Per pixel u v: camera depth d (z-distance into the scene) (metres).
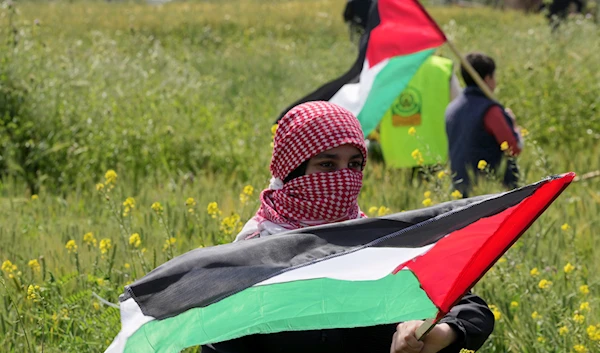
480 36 27.84
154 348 3.65
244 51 28.38
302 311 3.68
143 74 17.75
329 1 45.81
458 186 10.49
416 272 3.65
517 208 3.59
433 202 8.89
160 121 15.38
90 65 17.95
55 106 14.89
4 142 13.95
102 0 44.66
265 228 4.18
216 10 41.34
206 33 33.16
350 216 4.21
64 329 6.70
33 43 17.09
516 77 18.95
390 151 12.33
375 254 3.65
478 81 10.38
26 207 10.97
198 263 3.73
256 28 36.12
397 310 3.73
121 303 3.72
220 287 3.66
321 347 4.04
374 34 9.38
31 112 14.61
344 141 4.11
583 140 15.79
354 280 3.59
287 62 25.78
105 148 14.22
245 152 14.74
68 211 10.87
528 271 7.47
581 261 8.19
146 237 8.31
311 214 4.14
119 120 15.01
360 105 9.26
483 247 3.63
